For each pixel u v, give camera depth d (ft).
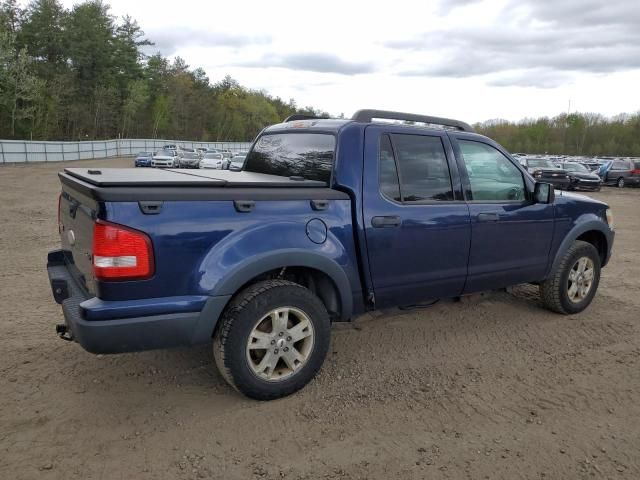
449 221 13.67
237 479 8.88
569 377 12.87
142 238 9.67
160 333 10.00
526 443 10.03
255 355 11.31
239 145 290.35
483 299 19.07
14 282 20.42
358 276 12.50
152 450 9.63
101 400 11.38
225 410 11.07
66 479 8.78
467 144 14.55
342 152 12.32
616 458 9.63
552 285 16.88
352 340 15.03
